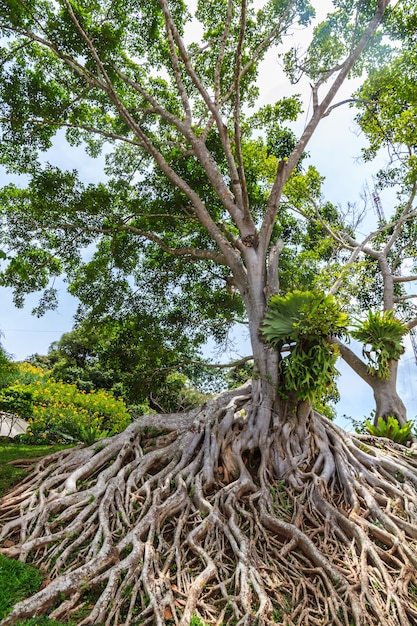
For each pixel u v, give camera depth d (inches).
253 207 504.4
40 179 411.2
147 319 485.1
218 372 724.0
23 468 322.0
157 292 505.7
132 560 201.9
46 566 205.8
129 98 491.8
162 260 517.7
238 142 348.5
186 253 430.6
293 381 309.6
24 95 398.3
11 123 406.3
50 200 421.7
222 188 387.9
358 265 501.0
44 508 243.1
